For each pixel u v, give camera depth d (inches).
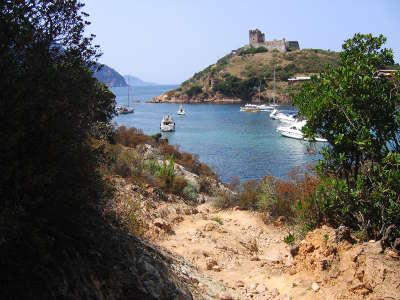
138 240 306.2
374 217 319.6
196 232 470.0
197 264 365.1
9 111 164.6
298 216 478.6
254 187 682.2
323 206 352.5
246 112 4621.1
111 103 287.6
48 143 179.9
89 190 219.8
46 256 167.5
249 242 470.3
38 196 172.4
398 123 330.6
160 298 228.4
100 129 304.7
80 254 206.8
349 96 338.3
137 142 1010.1
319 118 353.7
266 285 329.7
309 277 310.7
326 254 309.4
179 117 4170.8
